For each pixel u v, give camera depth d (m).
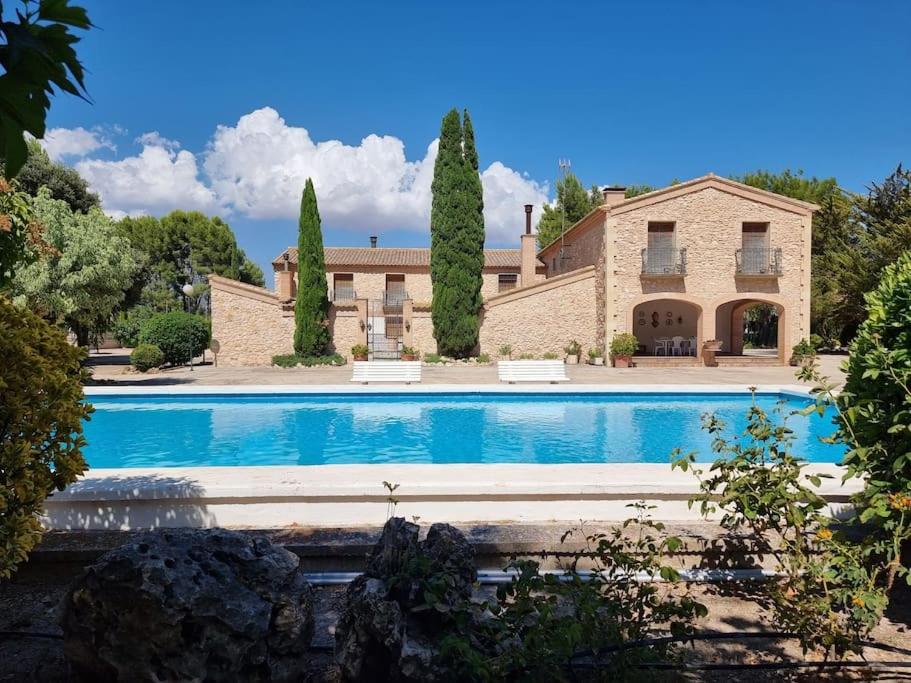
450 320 23.34
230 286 23.38
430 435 10.29
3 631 3.01
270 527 4.57
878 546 2.93
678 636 2.44
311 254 23.16
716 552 3.89
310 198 23.19
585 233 25.78
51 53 1.06
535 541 3.98
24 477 2.84
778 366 21.86
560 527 4.32
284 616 2.35
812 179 38.25
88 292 16.33
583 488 4.67
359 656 2.32
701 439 9.93
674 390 13.60
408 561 2.54
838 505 4.54
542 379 15.91
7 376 2.89
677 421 11.41
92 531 4.24
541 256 33.78
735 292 22.61
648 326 27.06
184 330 21.14
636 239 22.52
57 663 2.69
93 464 8.41
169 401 13.32
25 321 3.28
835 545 2.84
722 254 22.56
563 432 10.53
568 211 39.53
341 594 3.66
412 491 4.65
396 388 13.62
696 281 22.55
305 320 23.03
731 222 22.59
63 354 3.39
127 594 2.15
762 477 3.15
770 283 22.59
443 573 2.46
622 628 2.38
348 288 31.23
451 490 4.65
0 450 2.79
